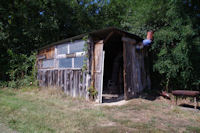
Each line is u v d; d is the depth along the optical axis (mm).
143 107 5484
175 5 6352
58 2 13273
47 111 4762
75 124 3682
